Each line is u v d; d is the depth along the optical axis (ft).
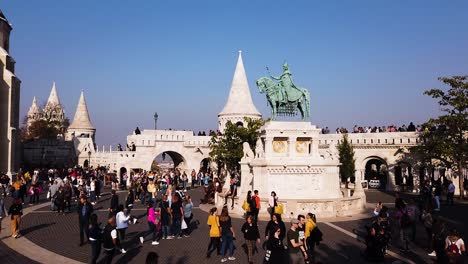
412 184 132.26
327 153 81.87
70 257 44.70
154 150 178.70
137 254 46.37
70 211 78.23
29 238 53.98
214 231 44.75
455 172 113.70
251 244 40.98
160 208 53.67
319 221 66.18
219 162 170.19
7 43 156.04
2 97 136.46
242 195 75.51
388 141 139.03
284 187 76.89
